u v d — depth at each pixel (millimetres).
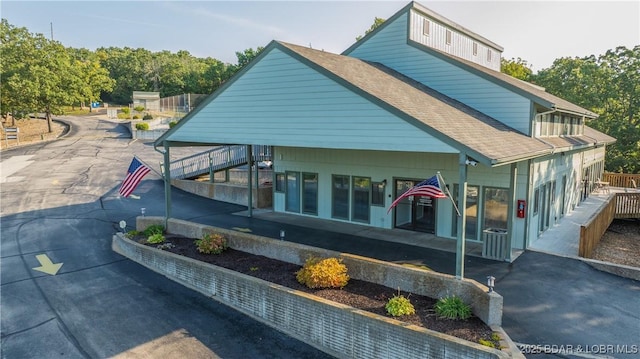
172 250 12391
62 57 46875
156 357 7723
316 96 11844
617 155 31953
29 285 11109
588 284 10172
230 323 9039
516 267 11297
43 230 16438
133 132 43500
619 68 33656
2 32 42188
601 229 15297
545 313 8617
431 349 6691
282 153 18766
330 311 7871
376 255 12391
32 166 30047
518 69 41688
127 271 12172
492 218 13305
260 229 15789
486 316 7406
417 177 14797
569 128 18609
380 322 7219
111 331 8680
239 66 74875
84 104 76375
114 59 87562
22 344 8203
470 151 8891
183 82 77688
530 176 12617
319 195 17656
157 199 22375
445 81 15758
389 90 12336
